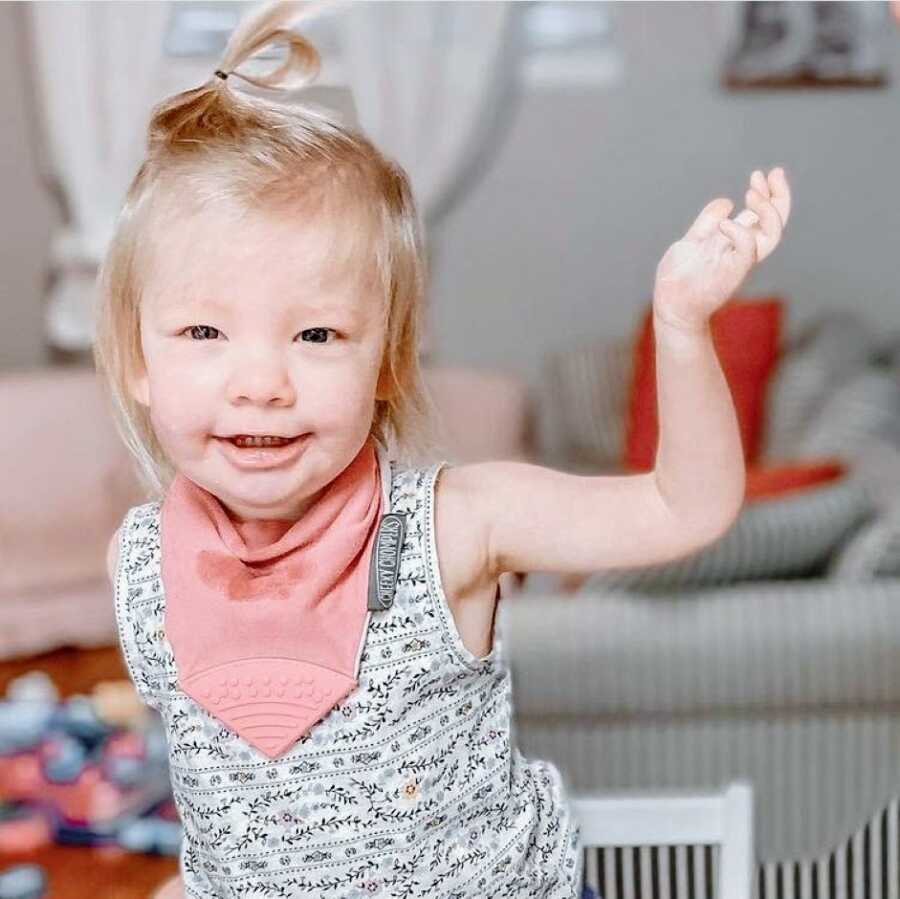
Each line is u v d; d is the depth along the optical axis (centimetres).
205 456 83
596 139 416
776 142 416
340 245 80
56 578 316
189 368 81
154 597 90
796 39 411
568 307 424
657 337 81
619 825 124
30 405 319
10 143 383
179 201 81
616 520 86
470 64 387
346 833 89
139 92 365
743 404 338
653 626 206
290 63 90
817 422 318
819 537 216
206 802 90
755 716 209
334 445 82
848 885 211
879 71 412
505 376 370
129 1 361
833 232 421
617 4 411
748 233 77
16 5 377
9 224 388
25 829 220
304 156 82
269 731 88
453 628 88
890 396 319
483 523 89
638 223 420
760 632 206
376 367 84
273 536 89
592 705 209
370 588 88
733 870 123
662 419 82
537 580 255
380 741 88
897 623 206
